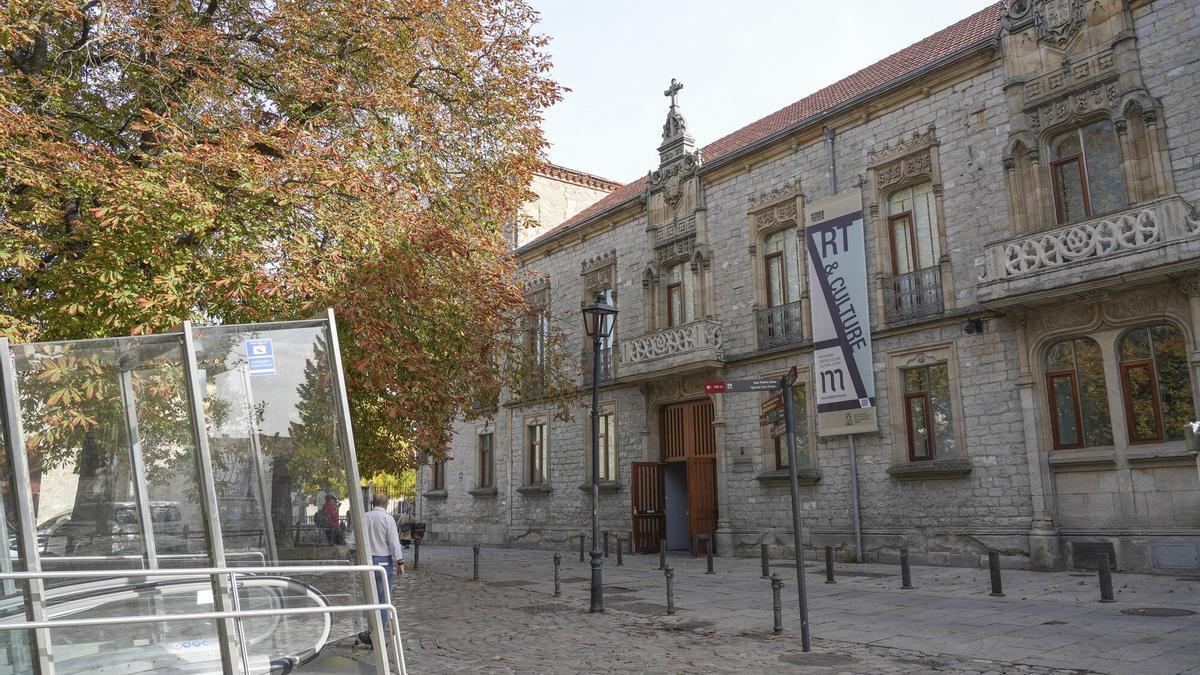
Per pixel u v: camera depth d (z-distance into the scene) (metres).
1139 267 14.31
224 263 10.20
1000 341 17.19
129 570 5.02
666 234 25.81
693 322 23.00
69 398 5.15
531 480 30.70
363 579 5.15
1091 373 15.89
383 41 12.57
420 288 11.83
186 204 9.41
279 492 5.24
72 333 9.81
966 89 18.42
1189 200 14.81
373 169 12.15
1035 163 16.94
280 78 12.17
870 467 19.28
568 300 29.72
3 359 5.01
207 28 11.46
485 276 13.71
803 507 20.64
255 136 10.99
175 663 5.04
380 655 5.02
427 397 11.95
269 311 10.53
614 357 27.14
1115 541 15.07
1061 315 16.12
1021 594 12.98
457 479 34.56
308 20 11.95
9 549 4.93
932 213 19.05
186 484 5.20
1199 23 14.99
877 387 19.33
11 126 8.76
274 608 5.14
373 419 14.70
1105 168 16.17
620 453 26.48
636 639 10.23
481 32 14.30
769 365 21.97
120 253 9.45
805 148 21.80
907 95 19.45
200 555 5.15
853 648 9.33
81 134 11.50
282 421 5.28
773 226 22.53
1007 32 17.58
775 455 21.55
